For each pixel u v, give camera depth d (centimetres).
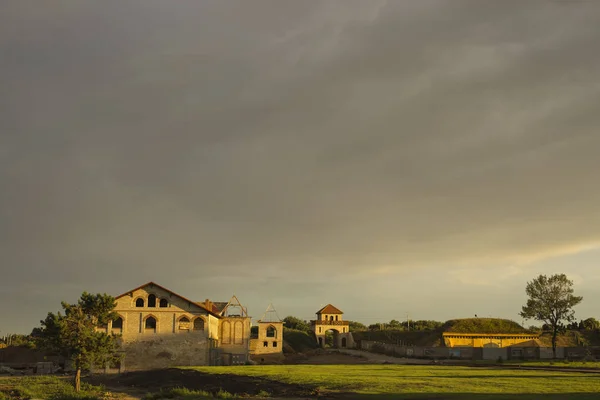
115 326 9162
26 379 7269
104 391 6147
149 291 9312
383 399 3431
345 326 15225
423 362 9650
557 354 11069
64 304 6075
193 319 9306
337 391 4031
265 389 4762
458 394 3456
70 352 6141
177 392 5012
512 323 13138
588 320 15238
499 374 5366
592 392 3438
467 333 11988
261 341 11119
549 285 10344
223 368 7394
